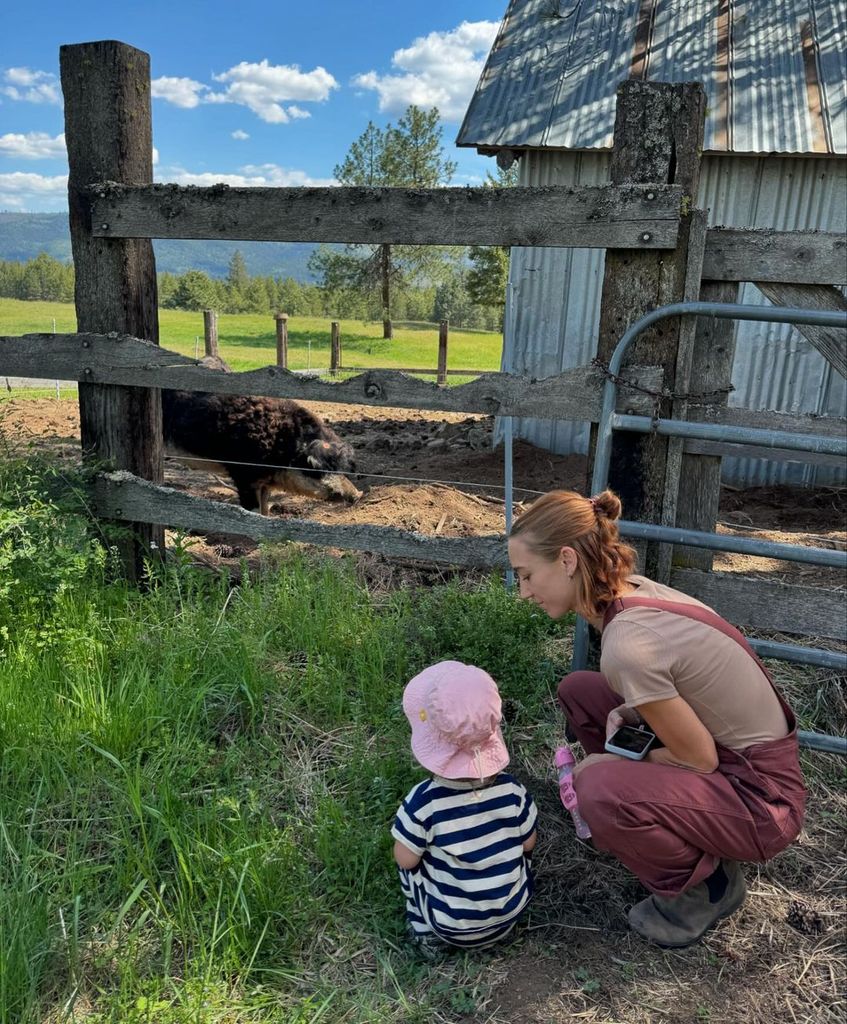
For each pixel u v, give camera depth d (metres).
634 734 2.41
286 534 4.04
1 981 2.08
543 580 2.31
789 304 3.25
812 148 7.18
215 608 4.05
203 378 3.97
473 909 2.25
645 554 3.41
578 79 8.27
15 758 2.98
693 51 8.34
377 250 39.38
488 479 7.82
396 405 3.63
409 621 3.90
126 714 3.11
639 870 2.36
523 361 8.69
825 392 8.13
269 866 2.49
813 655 3.07
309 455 6.87
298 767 3.12
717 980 2.33
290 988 2.26
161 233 3.96
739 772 2.28
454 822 2.23
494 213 3.37
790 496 7.82
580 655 3.31
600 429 3.26
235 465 7.01
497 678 3.53
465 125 8.05
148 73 4.15
